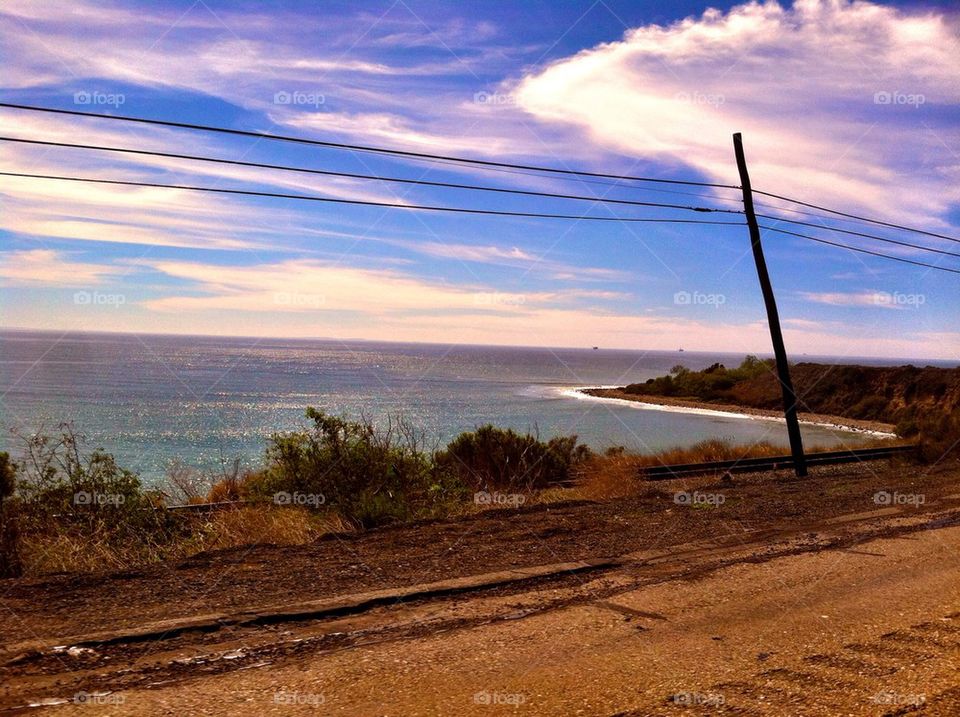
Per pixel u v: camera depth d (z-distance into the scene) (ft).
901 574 21.63
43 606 17.01
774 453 72.49
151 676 13.21
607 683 13.17
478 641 15.52
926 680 13.30
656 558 23.70
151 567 21.24
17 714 11.45
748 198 59.31
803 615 17.53
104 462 30.27
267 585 19.42
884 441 107.65
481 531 27.89
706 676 13.51
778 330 58.08
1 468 26.76
